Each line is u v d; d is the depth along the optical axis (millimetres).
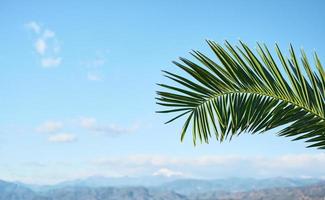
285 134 2650
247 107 2797
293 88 2682
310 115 2674
